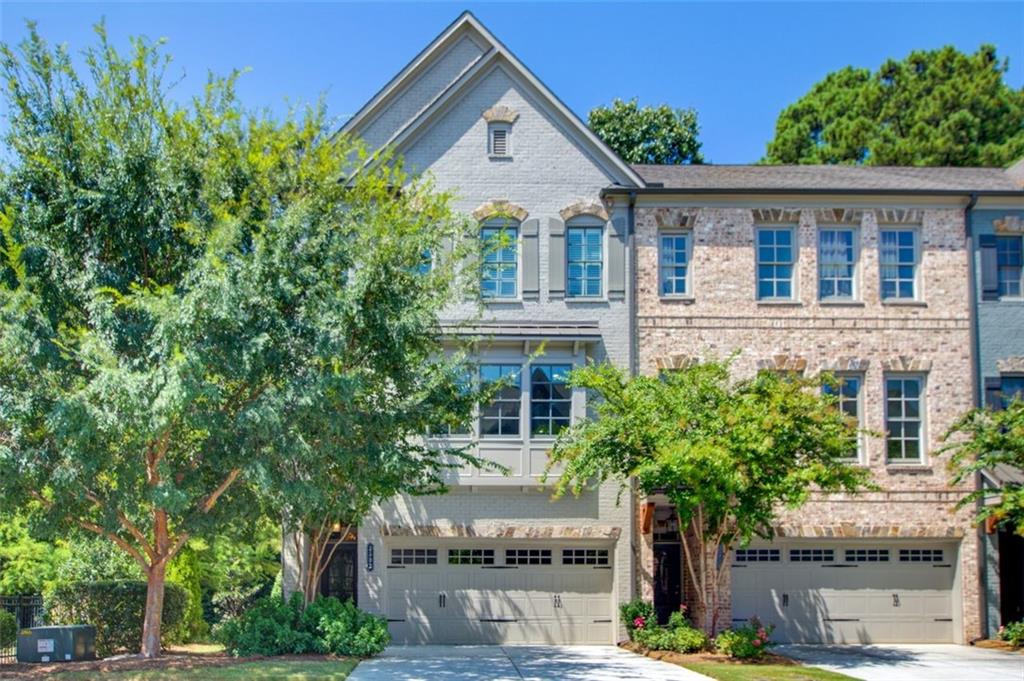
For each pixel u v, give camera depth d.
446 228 20.02
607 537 25.52
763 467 21.20
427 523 25.47
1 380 16.28
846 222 26.75
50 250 17.73
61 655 19.84
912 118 47.97
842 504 26.03
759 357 26.22
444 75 28.48
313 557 23.67
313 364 17.09
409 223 19.28
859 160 48.16
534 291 26.20
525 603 25.67
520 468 25.39
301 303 17.27
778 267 26.78
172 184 18.02
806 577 26.12
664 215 26.53
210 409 16.28
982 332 26.58
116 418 15.44
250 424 16.23
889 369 26.38
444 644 25.41
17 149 17.77
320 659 20.53
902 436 26.38
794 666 21.05
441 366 19.94
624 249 26.39
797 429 21.42
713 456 20.02
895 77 50.31
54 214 17.81
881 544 26.27
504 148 26.77
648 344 26.16
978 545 26.02
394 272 18.53
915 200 26.72
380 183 19.77
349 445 18.20
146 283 18.38
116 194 17.70
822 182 27.66
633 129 46.12
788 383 22.30
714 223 26.58
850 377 26.50
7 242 16.97
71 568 25.53
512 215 26.31
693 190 26.27
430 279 19.83
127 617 22.44
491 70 26.89
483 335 24.45
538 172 26.64
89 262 17.69
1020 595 26.61
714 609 23.08
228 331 16.27
